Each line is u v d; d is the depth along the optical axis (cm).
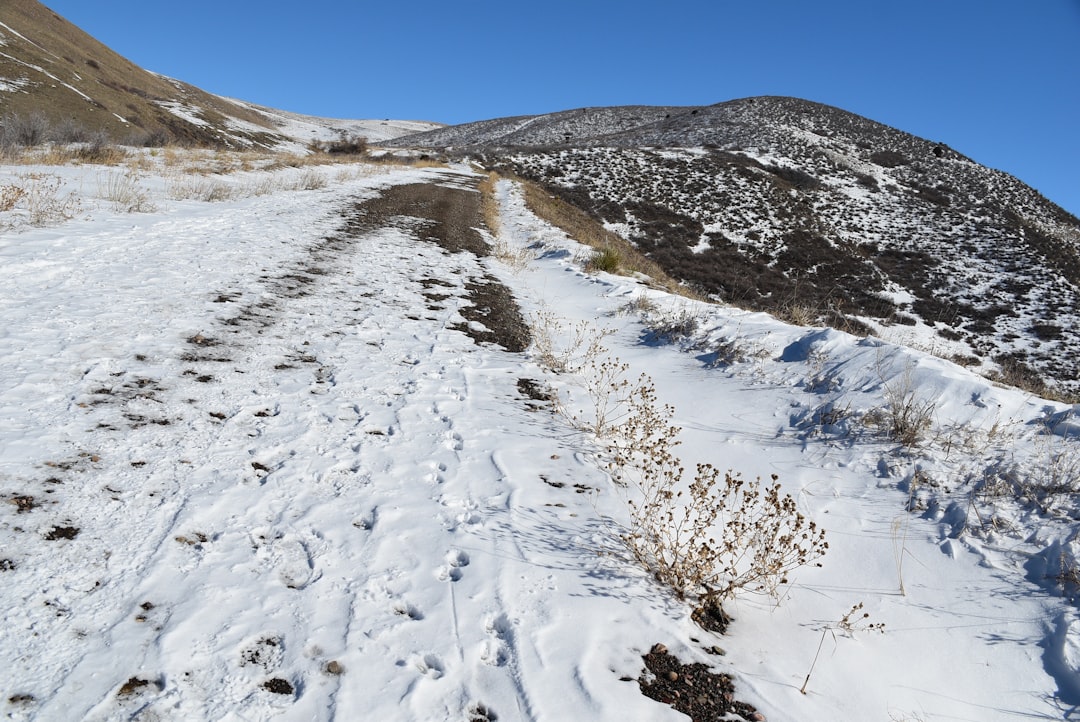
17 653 199
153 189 1225
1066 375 2034
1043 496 349
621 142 6494
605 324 864
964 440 422
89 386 387
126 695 192
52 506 271
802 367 594
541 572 293
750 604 300
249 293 666
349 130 13938
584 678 231
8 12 7525
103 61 8488
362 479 353
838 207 4416
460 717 207
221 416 391
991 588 305
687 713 226
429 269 1040
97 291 566
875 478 409
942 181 5572
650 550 326
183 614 229
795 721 229
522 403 521
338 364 525
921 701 247
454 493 354
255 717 193
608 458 438
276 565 268
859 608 301
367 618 245
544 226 2048
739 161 5144
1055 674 258
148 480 308
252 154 2395
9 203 805
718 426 516
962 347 2292
